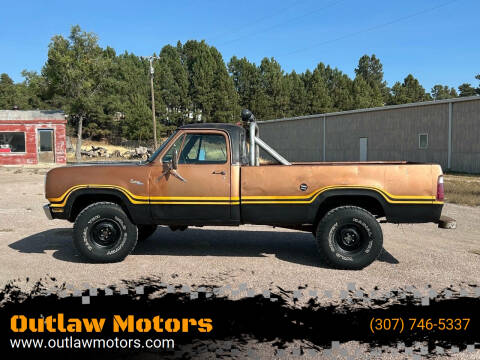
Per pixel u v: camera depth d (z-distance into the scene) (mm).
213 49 90062
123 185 6262
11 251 6918
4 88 81062
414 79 107438
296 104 91875
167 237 8117
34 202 12672
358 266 5879
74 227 6203
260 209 6172
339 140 34656
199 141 6375
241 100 91562
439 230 8930
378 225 5852
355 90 96938
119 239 6238
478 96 22656
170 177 6215
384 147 29859
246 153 7031
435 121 25594
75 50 43656
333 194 6016
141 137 70000
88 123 73812
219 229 8953
